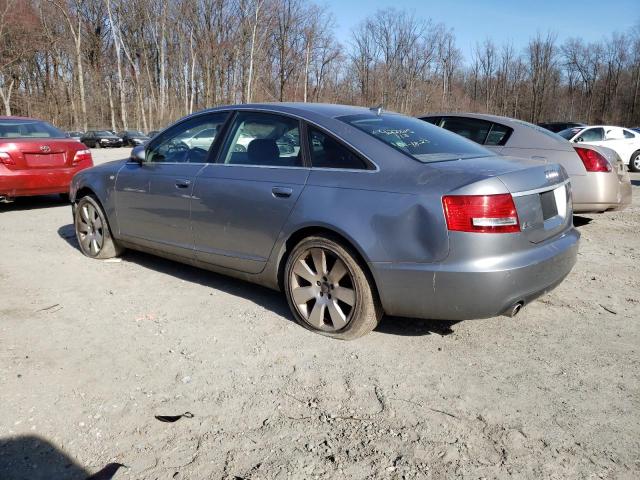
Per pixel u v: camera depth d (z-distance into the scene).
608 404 2.72
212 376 2.96
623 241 6.30
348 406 2.69
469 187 2.88
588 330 3.62
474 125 6.91
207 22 51.94
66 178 7.86
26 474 2.18
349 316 3.32
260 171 3.73
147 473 2.20
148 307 3.97
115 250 5.19
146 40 61.81
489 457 2.31
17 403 2.67
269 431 2.48
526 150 6.42
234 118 4.09
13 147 7.33
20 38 48.44
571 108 74.31
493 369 3.07
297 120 3.68
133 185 4.63
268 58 53.25
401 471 2.22
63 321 3.69
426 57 63.78
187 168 4.23
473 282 2.88
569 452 2.35
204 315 3.82
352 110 3.90
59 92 52.69
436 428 2.51
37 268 4.93
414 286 3.02
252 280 3.90
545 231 3.18
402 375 2.99
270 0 50.59
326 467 2.24
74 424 2.51
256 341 3.39
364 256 3.14
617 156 6.63
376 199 3.12
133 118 62.16
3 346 3.28
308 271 3.48
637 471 2.23
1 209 8.16
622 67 69.50
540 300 4.19
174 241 4.36
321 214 3.31
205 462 2.27
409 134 3.64
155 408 2.65
